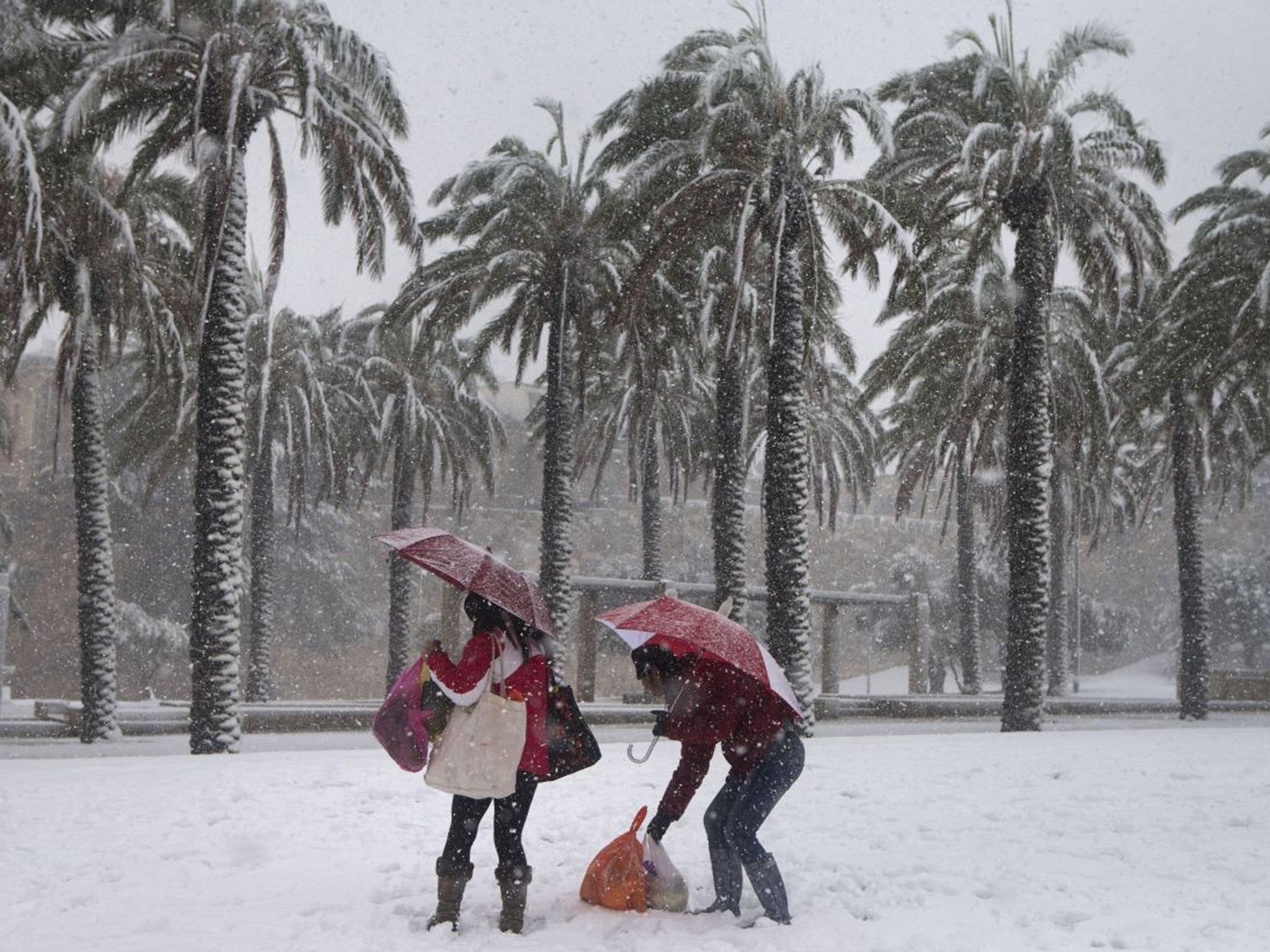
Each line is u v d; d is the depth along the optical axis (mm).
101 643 23969
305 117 18578
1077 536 46375
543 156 26141
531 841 7508
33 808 8992
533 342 27875
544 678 5465
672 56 23719
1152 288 31953
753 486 67312
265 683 36625
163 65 19219
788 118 22312
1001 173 23156
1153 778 10984
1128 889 6016
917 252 24156
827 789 10172
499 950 4867
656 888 5676
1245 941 4930
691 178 23406
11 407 54094
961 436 31234
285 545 56156
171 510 53688
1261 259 28203
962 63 23719
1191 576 34688
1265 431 38094
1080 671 66875
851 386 40500
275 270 20438
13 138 17797
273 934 5078
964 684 43156
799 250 23406
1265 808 8945
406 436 36469
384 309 37188
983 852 7102
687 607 5738
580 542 61938
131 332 25875
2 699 36719
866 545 68250
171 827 8055
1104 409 31766
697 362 31234
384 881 6270
